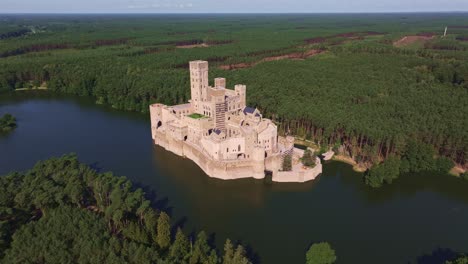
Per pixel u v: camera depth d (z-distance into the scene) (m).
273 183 187.88
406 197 180.00
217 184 187.38
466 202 176.50
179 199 173.50
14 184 153.12
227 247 120.25
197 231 149.12
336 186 187.75
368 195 180.62
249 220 157.88
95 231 125.69
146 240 133.38
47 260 113.38
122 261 113.44
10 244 125.06
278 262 132.38
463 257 122.56
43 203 141.50
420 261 134.62
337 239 146.25
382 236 148.75
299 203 171.88
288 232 150.25
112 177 164.50
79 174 162.50
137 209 144.38
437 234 150.75
